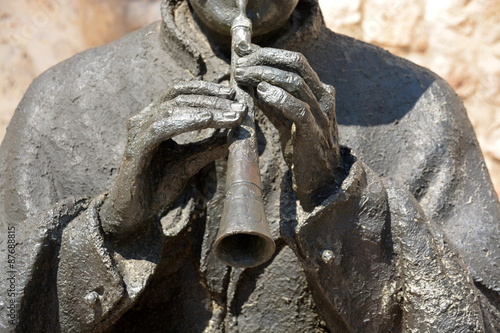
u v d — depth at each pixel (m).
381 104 4.23
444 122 4.20
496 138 6.33
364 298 3.54
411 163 4.11
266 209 4.00
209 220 3.98
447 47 6.32
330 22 6.33
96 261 3.50
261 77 3.21
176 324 4.05
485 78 6.32
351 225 3.48
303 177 3.38
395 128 4.18
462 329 3.34
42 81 4.46
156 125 3.21
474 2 6.30
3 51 6.32
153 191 3.45
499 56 6.30
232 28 3.51
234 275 3.96
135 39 4.45
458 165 4.15
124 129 4.19
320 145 3.33
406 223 3.48
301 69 3.25
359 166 3.49
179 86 3.30
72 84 4.36
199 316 4.04
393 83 4.29
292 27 4.24
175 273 4.04
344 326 3.74
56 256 3.57
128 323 4.09
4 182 4.29
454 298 3.38
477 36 6.32
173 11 4.30
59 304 3.58
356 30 6.31
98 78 4.34
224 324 4.03
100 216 3.55
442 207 4.03
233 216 2.98
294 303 3.97
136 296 3.49
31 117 4.34
